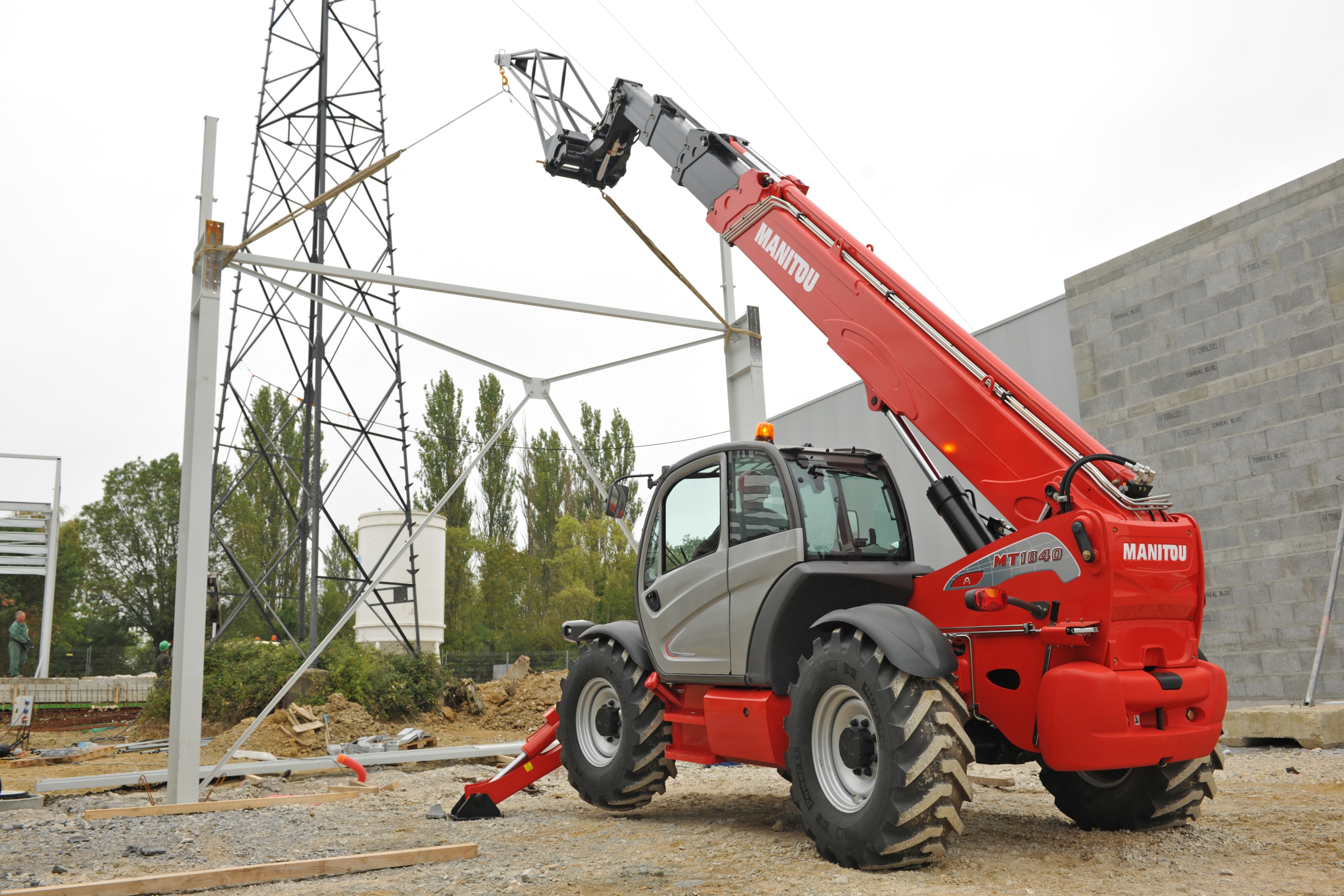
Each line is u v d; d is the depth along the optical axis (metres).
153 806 6.18
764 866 3.96
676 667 5.32
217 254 7.06
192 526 6.73
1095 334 10.84
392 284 7.70
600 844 4.64
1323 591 8.73
